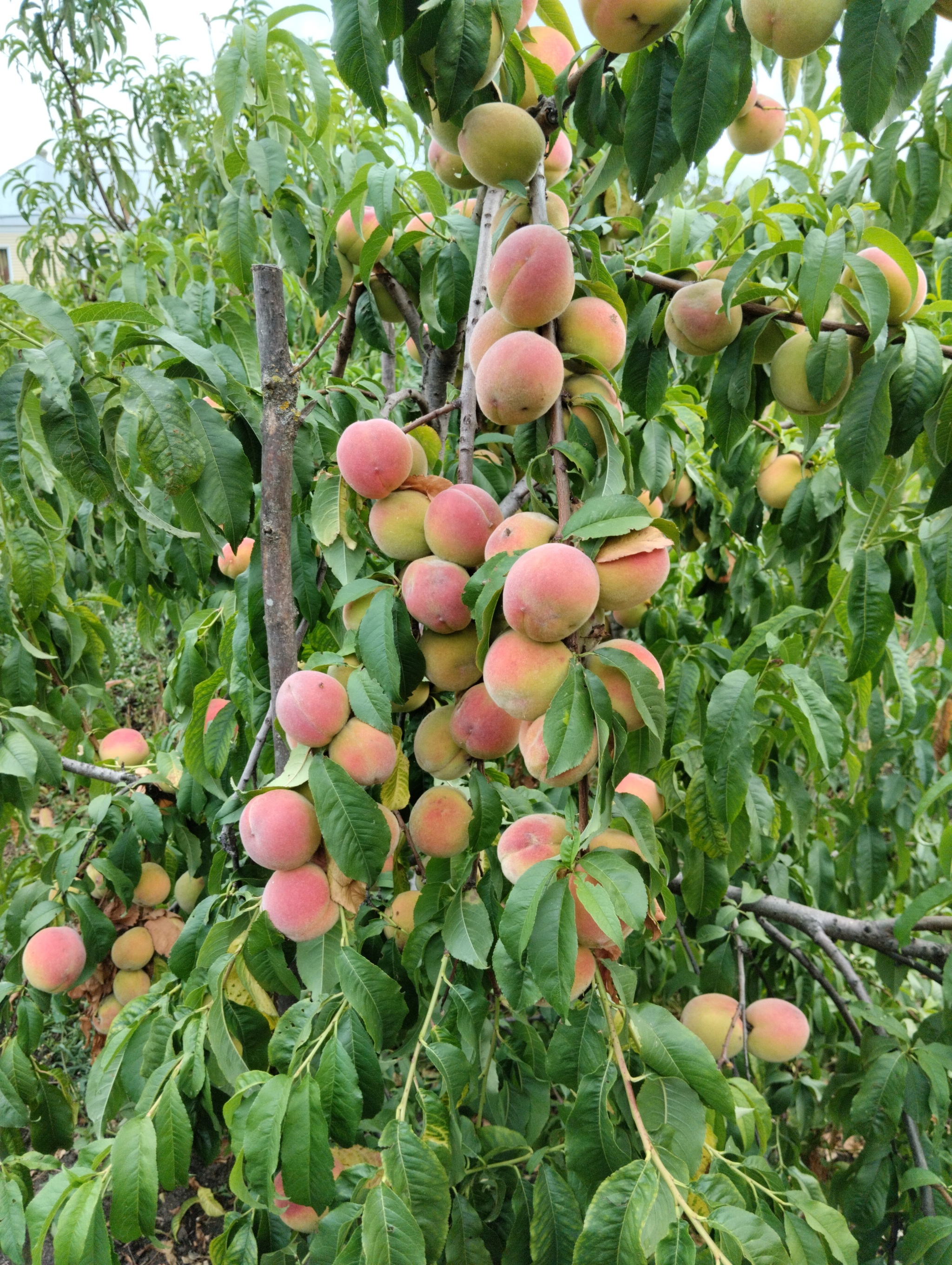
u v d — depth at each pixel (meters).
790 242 1.26
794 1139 2.67
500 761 1.76
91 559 3.26
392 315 2.07
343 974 1.26
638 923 0.90
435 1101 1.20
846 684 2.12
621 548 1.06
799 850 2.73
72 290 5.34
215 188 4.14
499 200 1.56
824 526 2.36
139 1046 1.70
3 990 2.24
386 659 1.27
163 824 2.36
